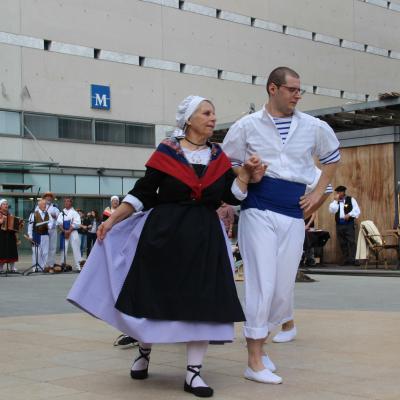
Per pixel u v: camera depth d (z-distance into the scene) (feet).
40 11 105.60
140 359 15.07
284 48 136.67
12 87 102.73
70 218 61.72
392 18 158.10
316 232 54.90
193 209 14.05
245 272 15.23
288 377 15.21
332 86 145.28
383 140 56.08
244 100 130.00
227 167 14.60
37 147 104.83
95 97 111.24
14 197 98.99
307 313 26.96
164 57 119.75
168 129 120.06
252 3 131.64
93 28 111.14
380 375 15.31
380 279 45.44
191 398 13.33
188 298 13.44
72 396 13.48
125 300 13.75
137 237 14.30
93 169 111.14
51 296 36.60
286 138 15.21
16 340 20.74
